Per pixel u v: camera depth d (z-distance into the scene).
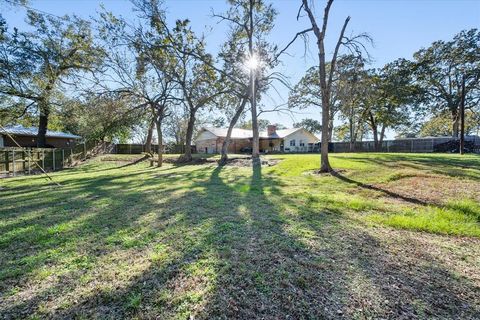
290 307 1.93
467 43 23.44
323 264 2.58
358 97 20.70
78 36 16.45
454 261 2.73
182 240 3.22
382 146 28.66
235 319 1.80
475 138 24.38
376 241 3.24
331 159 12.46
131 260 2.71
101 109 16.14
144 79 16.67
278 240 3.19
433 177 7.45
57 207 5.23
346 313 1.86
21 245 3.18
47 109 18.03
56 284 2.28
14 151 13.98
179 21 14.04
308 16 9.59
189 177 10.18
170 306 1.95
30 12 15.21
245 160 16.00
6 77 14.67
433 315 1.86
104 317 1.84
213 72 16.45
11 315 1.87
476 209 4.63
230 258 2.70
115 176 11.36
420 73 26.02
